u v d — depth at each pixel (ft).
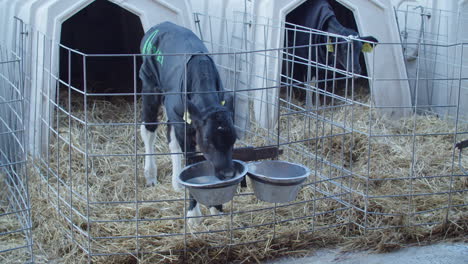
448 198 14.67
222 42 21.29
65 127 18.07
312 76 22.41
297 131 18.61
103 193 15.01
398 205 14.34
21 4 18.33
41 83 16.62
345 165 17.12
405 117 20.76
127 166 16.49
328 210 14.25
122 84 23.79
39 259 12.28
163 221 13.25
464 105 22.24
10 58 17.83
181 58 13.64
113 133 18.44
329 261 12.56
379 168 16.60
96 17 25.50
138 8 18.15
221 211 13.04
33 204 14.19
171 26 15.42
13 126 15.53
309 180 15.64
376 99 20.88
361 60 24.35
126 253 11.94
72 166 16.08
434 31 22.57
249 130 19.22
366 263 12.48
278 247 12.92
